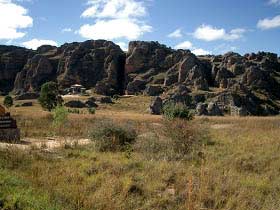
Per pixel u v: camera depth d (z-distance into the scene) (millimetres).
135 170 13305
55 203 8883
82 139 24641
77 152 16859
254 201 10484
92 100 171000
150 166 13883
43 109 116062
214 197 10617
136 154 17391
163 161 15094
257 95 185875
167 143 18625
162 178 12328
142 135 21891
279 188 12234
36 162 13578
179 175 12781
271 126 40500
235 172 14258
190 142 18938
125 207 9422
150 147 18266
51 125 33969
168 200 10305
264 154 19219
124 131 20250
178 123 19375
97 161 14523
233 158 17391
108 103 169000
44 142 20203
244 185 12180
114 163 14016
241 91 179250
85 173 12305
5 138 22281
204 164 15367
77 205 9078
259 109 167375
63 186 10383
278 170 15672
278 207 10094
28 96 193125
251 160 17391
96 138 19797
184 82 194875
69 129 30781
